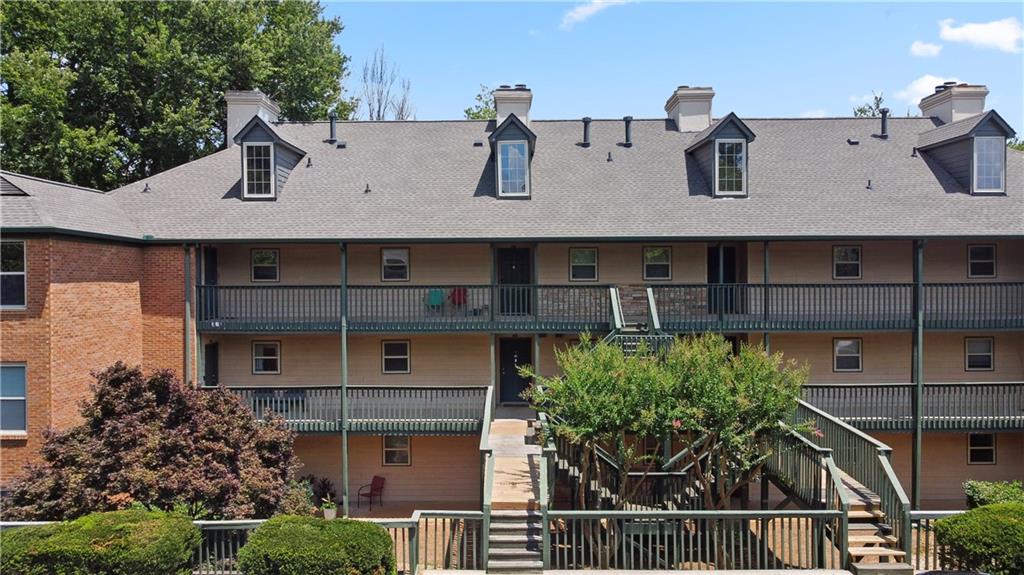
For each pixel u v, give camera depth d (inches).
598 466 544.1
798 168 852.6
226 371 813.9
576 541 539.2
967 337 804.0
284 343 818.2
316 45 1338.6
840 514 466.6
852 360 812.0
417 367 823.1
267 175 793.6
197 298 740.7
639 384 506.6
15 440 600.4
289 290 778.2
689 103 950.4
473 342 825.5
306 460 801.6
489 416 682.8
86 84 1087.6
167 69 1103.6
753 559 530.6
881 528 486.0
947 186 805.9
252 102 931.3
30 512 479.8
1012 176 826.2
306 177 839.1
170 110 1090.7
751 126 956.6
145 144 1154.7
